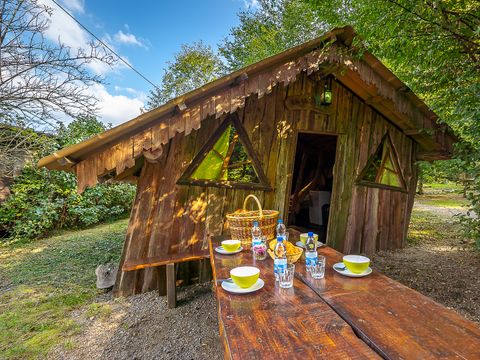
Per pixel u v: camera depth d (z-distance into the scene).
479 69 3.28
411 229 6.91
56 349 2.35
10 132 5.25
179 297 3.32
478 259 4.38
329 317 1.25
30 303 3.20
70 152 2.71
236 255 2.34
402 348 1.02
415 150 5.34
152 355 2.26
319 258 1.87
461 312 2.82
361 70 3.94
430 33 3.39
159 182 3.52
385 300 1.44
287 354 0.98
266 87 3.54
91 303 3.20
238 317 1.26
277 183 4.17
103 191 8.50
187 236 3.63
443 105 4.38
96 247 5.67
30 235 6.54
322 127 4.49
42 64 4.95
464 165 3.63
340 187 4.66
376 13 3.79
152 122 3.05
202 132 3.72
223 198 3.84
